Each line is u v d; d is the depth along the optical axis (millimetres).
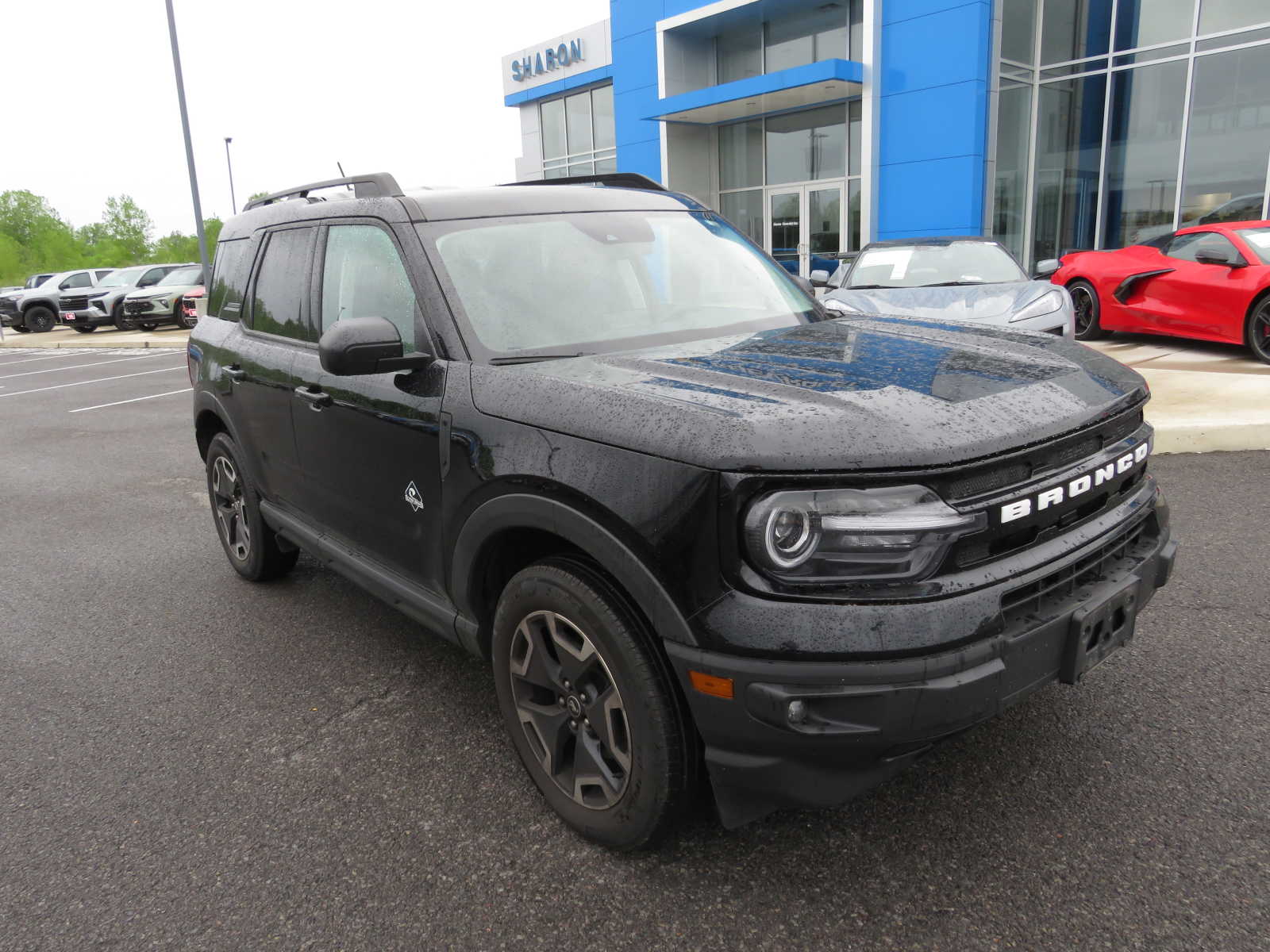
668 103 18375
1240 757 2543
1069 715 2807
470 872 2287
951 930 1985
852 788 1913
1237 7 12883
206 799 2682
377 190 3154
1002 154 15172
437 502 2602
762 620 1812
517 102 25109
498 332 2623
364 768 2807
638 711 2080
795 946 1973
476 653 2652
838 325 2973
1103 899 2045
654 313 2877
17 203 122562
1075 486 2059
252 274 3947
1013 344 2613
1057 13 15023
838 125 17359
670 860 2275
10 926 2174
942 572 1854
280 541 4117
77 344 23672
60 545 5457
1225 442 5754
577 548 2324
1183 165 13812
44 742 3068
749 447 1828
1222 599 3551
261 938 2094
